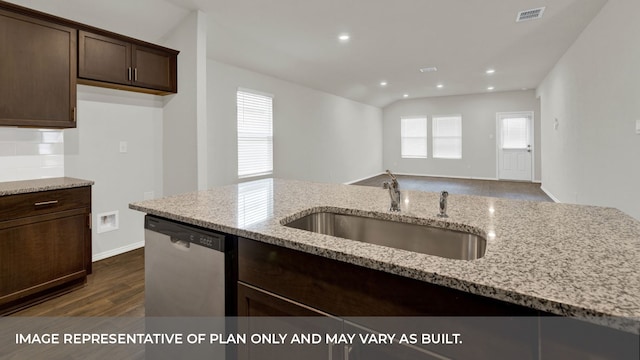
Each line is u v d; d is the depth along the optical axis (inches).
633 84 109.8
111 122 126.7
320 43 172.9
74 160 117.1
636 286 26.5
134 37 127.8
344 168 327.0
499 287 26.7
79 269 99.5
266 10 131.3
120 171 130.1
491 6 131.4
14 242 85.1
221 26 146.5
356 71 237.9
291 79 235.3
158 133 141.5
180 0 120.3
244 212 54.7
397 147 414.3
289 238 40.0
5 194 82.7
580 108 169.5
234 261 46.9
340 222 61.1
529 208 57.7
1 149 100.6
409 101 403.2
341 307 36.2
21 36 91.5
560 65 212.5
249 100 202.2
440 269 30.3
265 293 43.0
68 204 96.3
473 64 224.2
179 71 133.5
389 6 130.0
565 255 33.8
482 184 327.9
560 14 140.9
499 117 356.5
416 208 58.8
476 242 46.5
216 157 179.5
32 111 94.0
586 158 160.9
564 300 24.4
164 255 55.6
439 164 391.2
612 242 37.8
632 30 110.2
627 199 115.5
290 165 242.1
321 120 283.1
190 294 52.1
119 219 130.8
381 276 33.4
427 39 169.5
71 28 102.0
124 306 89.7
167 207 58.6
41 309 87.4
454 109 377.1
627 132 114.8
